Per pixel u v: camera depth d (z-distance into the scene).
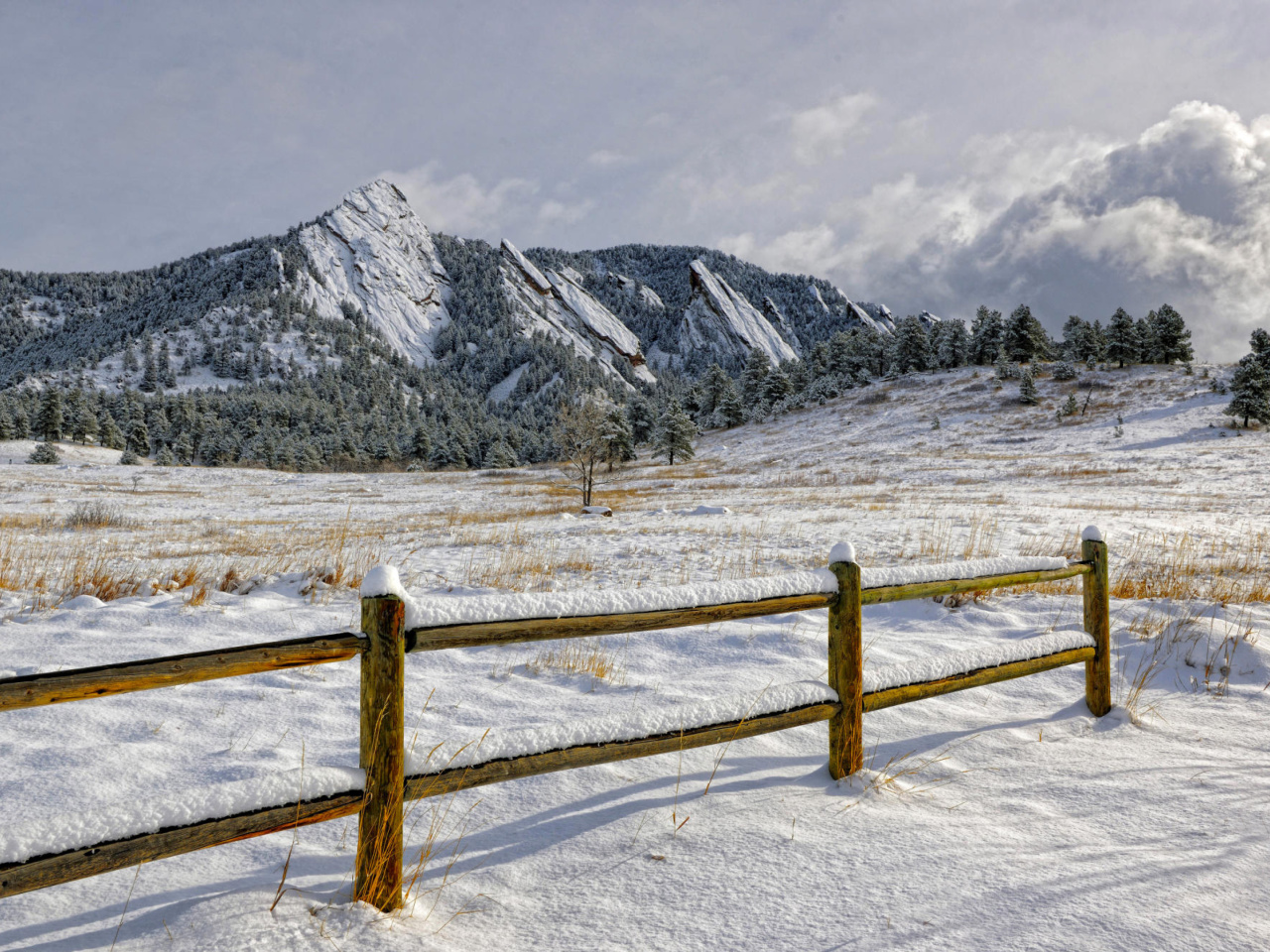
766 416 92.94
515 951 1.73
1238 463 37.69
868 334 108.50
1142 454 45.97
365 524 21.83
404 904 1.89
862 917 1.87
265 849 2.25
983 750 3.12
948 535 13.02
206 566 8.77
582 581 8.23
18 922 1.80
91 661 4.37
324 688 3.83
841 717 2.71
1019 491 29.14
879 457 56.53
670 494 36.19
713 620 2.40
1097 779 2.80
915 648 4.86
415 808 2.52
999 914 1.88
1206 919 1.86
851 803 2.55
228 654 1.62
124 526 20.44
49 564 8.93
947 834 2.33
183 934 1.69
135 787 2.67
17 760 2.88
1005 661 3.16
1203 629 4.70
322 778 1.74
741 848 2.23
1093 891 1.99
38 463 81.19
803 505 22.72
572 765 2.09
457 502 35.69
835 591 2.70
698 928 1.83
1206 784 2.75
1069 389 74.75
